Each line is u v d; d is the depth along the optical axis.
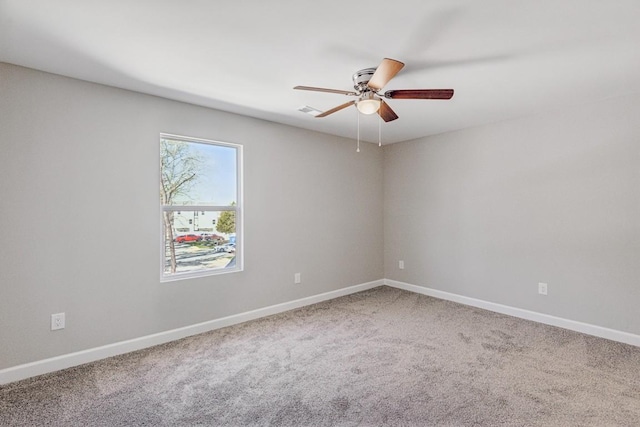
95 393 2.14
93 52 2.11
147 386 2.23
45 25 1.79
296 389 2.19
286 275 3.90
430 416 1.90
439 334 3.12
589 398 2.07
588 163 3.10
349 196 4.61
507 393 2.13
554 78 2.52
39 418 1.88
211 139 3.27
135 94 2.81
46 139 2.40
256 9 1.66
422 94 2.21
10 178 2.27
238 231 3.54
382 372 2.41
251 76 2.50
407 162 4.74
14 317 2.29
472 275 4.02
